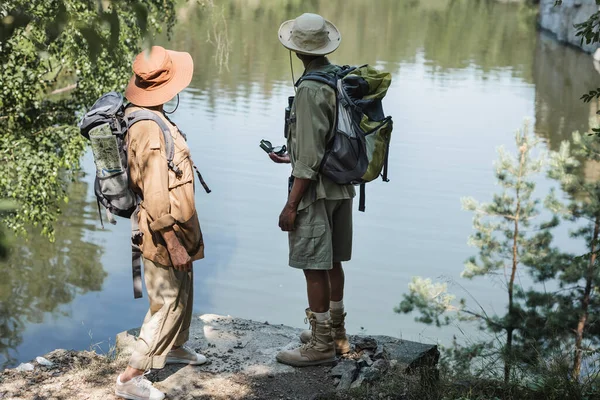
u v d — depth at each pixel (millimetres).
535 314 11961
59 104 13695
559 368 3713
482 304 17391
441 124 37781
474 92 46031
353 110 3260
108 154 3004
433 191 27734
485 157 32156
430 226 24250
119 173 3018
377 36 70938
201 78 45938
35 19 1439
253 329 4172
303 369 3646
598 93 4059
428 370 3752
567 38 65562
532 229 13938
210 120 36219
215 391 3410
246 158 30641
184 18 65312
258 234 22969
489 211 14164
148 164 2953
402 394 3477
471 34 73625
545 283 14023
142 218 3059
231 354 3820
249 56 53531
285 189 27344
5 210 1375
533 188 14047
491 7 104188
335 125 3248
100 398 3312
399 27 78125
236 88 43688
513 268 13359
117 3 1483
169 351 3299
